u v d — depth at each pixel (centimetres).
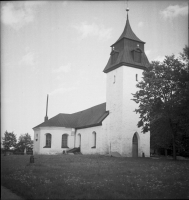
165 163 2245
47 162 2205
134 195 922
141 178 1292
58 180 1181
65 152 4625
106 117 3922
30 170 1552
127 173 1476
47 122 4725
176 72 2725
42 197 879
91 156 3256
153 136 3900
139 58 3919
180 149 4156
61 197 883
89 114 4806
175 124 2912
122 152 3566
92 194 921
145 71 3058
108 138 3894
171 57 2873
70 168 1688
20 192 962
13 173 1426
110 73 4103
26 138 7131
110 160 2562
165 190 1009
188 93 2542
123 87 3738
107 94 4128
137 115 3791
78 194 931
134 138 3781
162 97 2908
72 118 5138
